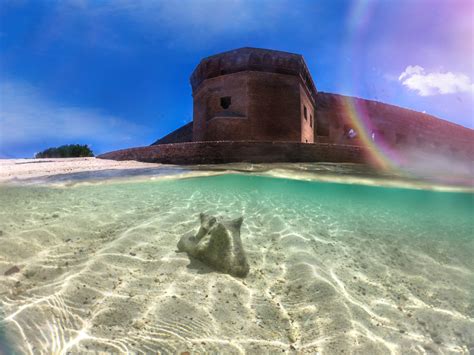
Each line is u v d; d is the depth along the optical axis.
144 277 3.00
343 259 3.80
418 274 3.54
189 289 2.82
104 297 2.58
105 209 5.17
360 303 2.80
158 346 2.03
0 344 1.84
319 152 12.13
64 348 1.92
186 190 7.07
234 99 16.77
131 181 7.85
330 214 5.93
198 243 3.52
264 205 6.18
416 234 5.05
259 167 10.58
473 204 8.23
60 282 2.75
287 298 2.87
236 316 2.50
